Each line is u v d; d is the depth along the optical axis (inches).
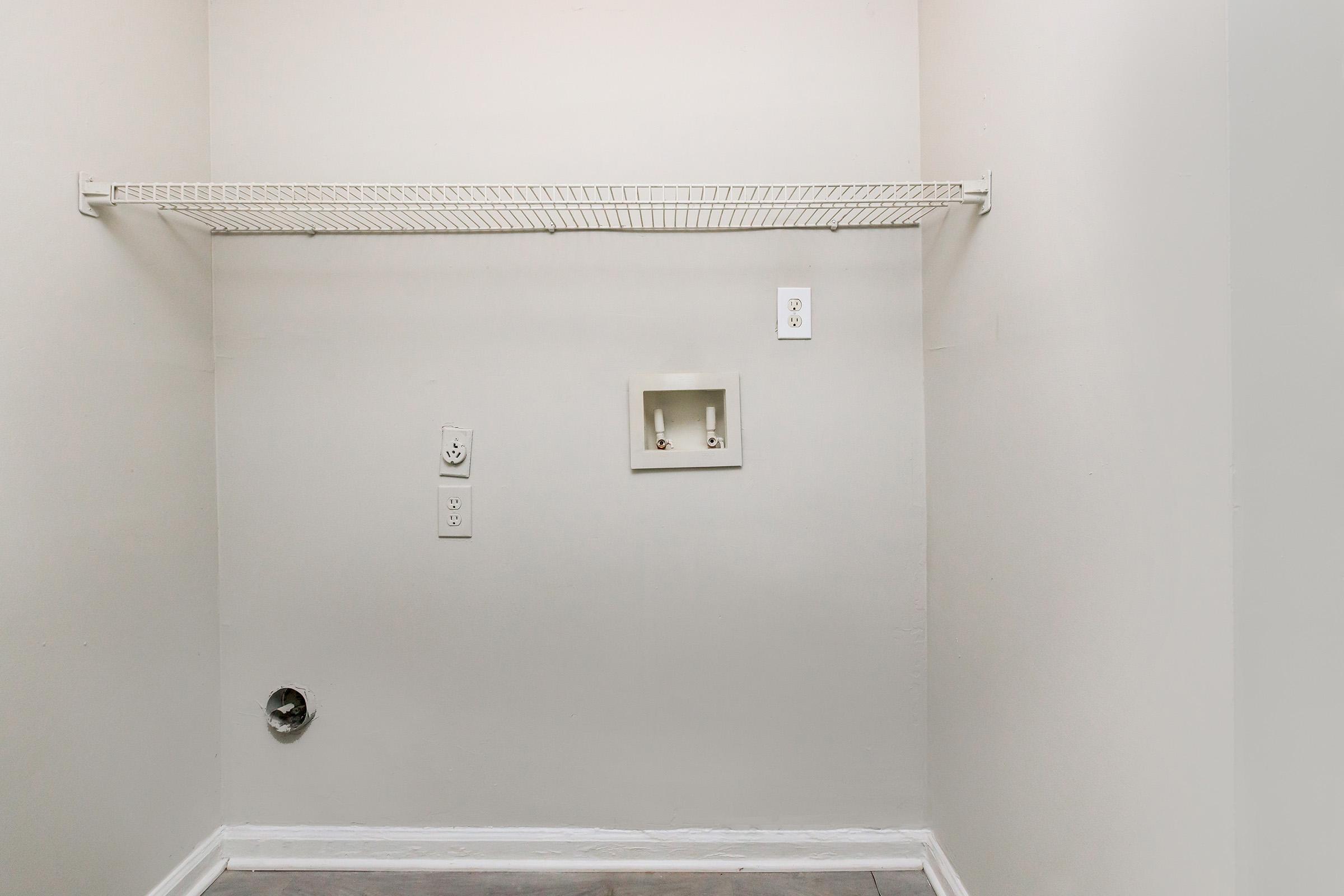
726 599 54.1
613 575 53.9
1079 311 31.8
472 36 52.9
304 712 54.2
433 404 53.7
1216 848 23.4
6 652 36.2
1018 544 38.4
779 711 54.3
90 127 41.6
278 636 53.9
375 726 54.1
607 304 53.5
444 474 53.7
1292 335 22.4
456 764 54.4
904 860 54.1
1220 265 22.8
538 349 53.6
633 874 53.9
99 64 42.1
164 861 47.9
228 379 53.5
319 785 54.4
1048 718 35.3
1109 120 29.1
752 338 53.6
